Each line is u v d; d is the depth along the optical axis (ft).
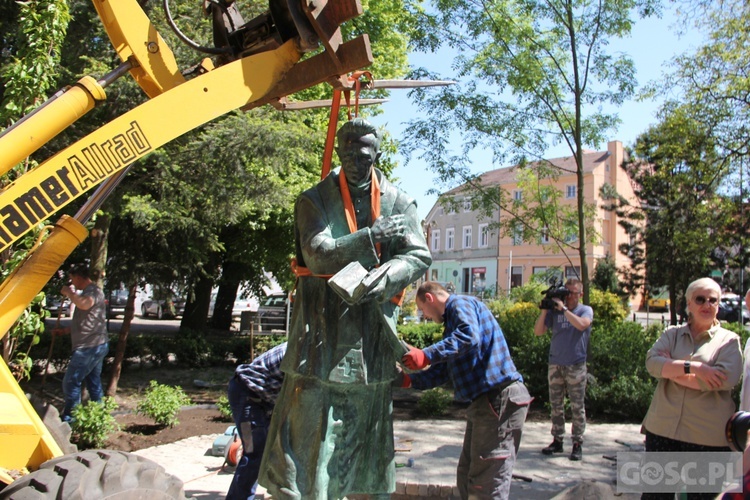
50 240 10.86
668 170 40.78
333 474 8.63
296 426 8.54
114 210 28.04
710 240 39.01
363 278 7.82
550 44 35.12
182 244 36.09
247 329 75.41
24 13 17.44
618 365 31.68
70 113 9.98
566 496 6.53
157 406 26.16
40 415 14.60
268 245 51.37
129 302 34.06
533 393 32.91
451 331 13.28
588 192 143.74
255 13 26.08
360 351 8.65
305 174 41.63
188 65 25.44
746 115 37.14
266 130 27.89
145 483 9.18
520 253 160.45
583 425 21.95
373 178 8.99
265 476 8.72
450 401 32.45
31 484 8.44
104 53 26.25
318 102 11.21
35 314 17.58
